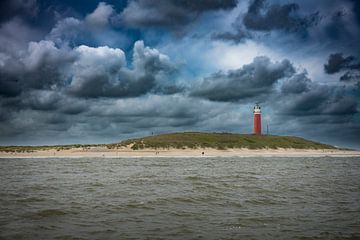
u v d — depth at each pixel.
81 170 54.69
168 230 16.42
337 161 93.00
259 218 19.03
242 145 139.00
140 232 16.06
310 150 148.12
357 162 89.00
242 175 45.62
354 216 19.73
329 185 35.44
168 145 128.50
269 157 114.44
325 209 21.83
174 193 28.00
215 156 116.69
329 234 15.85
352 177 45.53
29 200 24.72
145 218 18.97
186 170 54.66
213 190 29.92
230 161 86.44
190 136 146.62
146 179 39.47
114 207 22.02
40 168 59.75
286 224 17.70
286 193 28.83
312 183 37.12
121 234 15.70
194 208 21.86
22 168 59.97
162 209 21.45
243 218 19.02
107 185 33.81
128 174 46.69
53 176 44.31
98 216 19.45
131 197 25.95
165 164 71.75
